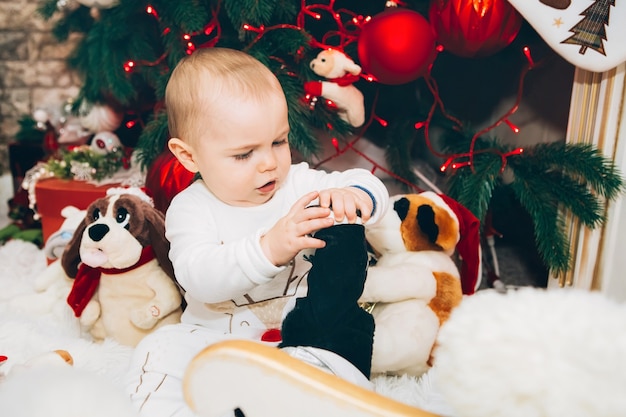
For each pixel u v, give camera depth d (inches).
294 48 49.8
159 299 41.9
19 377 19.7
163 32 53.8
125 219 41.3
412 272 40.1
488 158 50.8
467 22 43.5
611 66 41.4
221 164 33.3
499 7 43.3
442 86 68.4
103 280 43.4
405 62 45.6
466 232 44.7
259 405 18.6
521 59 62.2
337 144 54.3
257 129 32.4
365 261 30.5
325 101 52.3
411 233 42.3
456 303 41.3
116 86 58.1
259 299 35.9
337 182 36.7
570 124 48.2
